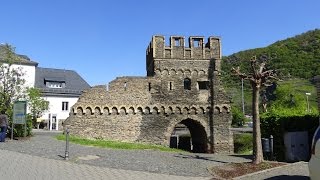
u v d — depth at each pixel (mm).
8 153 21109
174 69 39500
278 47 129875
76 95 75625
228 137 39188
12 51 36188
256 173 17844
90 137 36531
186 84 40000
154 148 31969
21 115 29125
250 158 26703
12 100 33750
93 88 37438
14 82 35094
